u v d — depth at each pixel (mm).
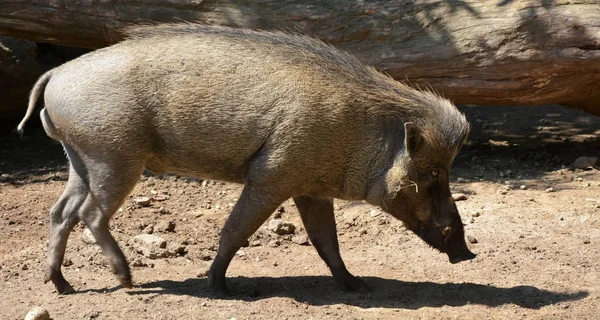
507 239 11656
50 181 14609
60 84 9195
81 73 9164
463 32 13891
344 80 9266
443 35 13953
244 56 9211
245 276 10500
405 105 9312
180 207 13523
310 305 9297
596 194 13359
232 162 9266
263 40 9414
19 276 10266
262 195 9234
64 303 9211
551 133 17516
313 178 9289
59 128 9242
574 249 11211
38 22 14703
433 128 9195
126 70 9070
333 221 10023
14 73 16859
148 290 9695
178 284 9992
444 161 9289
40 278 10195
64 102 9102
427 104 9352
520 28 13641
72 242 11531
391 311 9117
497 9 13875
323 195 9562
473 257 9406
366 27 14109
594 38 13375
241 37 9430
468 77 14016
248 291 9836
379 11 14094
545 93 14031
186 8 14320
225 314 8875
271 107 9008
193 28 9602
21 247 11578
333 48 9680
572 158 15516
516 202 13117
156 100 9086
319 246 10016
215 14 14281
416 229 9523
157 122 9141
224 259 9555
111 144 9016
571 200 13102
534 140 16953
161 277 10305
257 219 9328
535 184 14031
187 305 9148
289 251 11711
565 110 19422
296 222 12875
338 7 14117
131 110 9016
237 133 9070
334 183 9422
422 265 10961
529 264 10758
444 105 9375
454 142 9211
